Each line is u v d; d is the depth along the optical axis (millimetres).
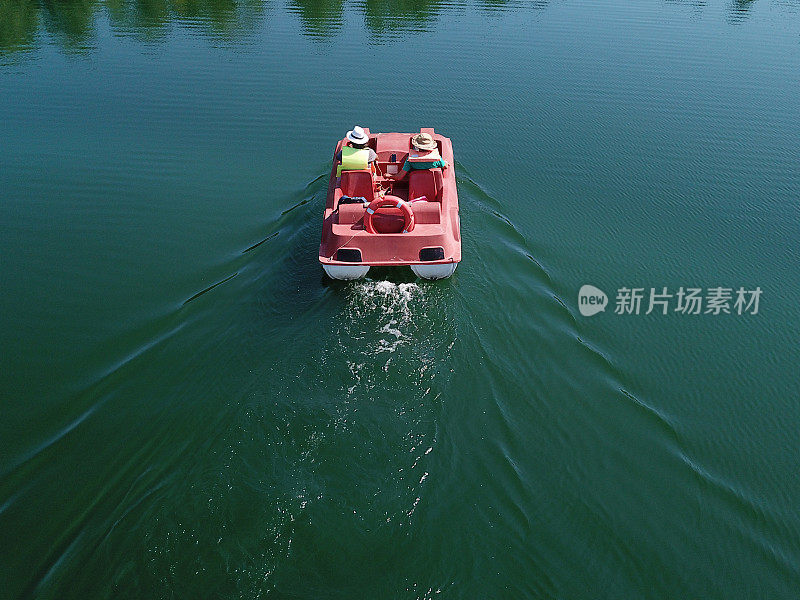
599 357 9000
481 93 18328
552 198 13188
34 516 6637
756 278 10883
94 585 5859
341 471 6926
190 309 9789
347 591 5855
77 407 8086
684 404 8430
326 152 15109
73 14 25344
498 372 8500
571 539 6539
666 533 6734
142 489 6754
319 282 10125
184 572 5922
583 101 17906
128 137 15734
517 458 7332
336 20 25062
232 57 21078
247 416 7516
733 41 22688
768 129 16266
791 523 6961
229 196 13289
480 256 10891
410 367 8367
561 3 27734
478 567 6152
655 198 13258
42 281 10648
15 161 14516
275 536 6242
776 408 8453
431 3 27562
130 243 11727
